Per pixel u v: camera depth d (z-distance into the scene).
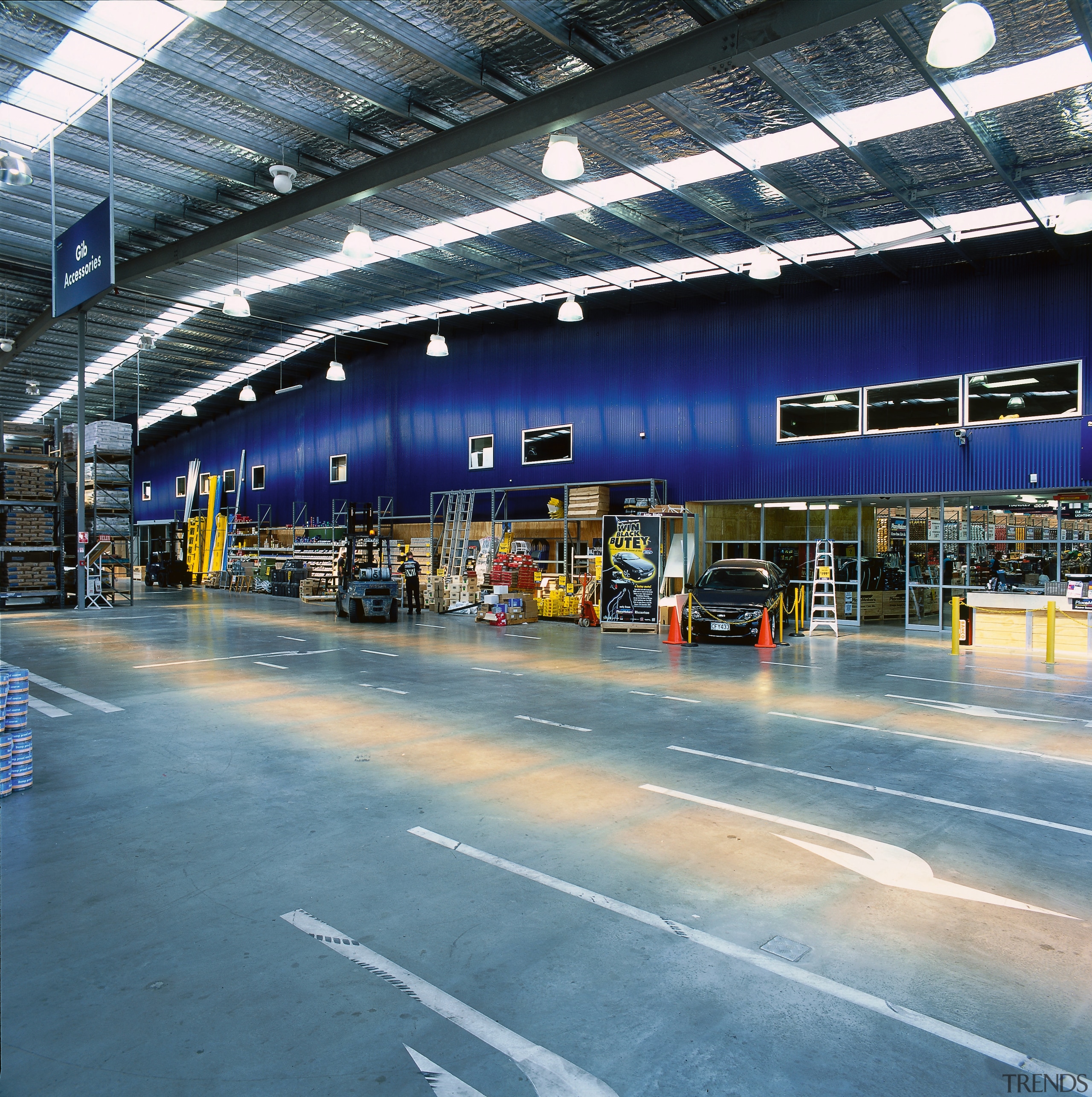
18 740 5.94
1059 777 6.46
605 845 4.92
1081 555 15.69
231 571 35.25
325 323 23.64
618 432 21.11
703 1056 2.88
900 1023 3.09
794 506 19.67
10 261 18.72
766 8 8.12
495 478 24.06
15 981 3.34
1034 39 8.72
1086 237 14.09
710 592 16.02
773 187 12.30
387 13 8.89
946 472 16.02
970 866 4.65
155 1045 2.92
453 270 17.92
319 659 13.19
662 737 7.74
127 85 10.80
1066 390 14.66
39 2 8.73
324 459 30.80
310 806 5.64
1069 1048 2.94
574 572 21.47
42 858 4.69
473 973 3.43
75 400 35.41
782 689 10.52
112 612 22.88
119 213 15.48
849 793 6.00
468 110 11.05
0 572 22.97
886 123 10.69
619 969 3.47
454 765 6.70
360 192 12.24
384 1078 2.74
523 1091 2.68
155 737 7.68
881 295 16.91
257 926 3.85
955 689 10.54
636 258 16.52
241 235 14.41
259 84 10.64
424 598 23.92
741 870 4.55
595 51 9.39
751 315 18.81
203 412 38.62
